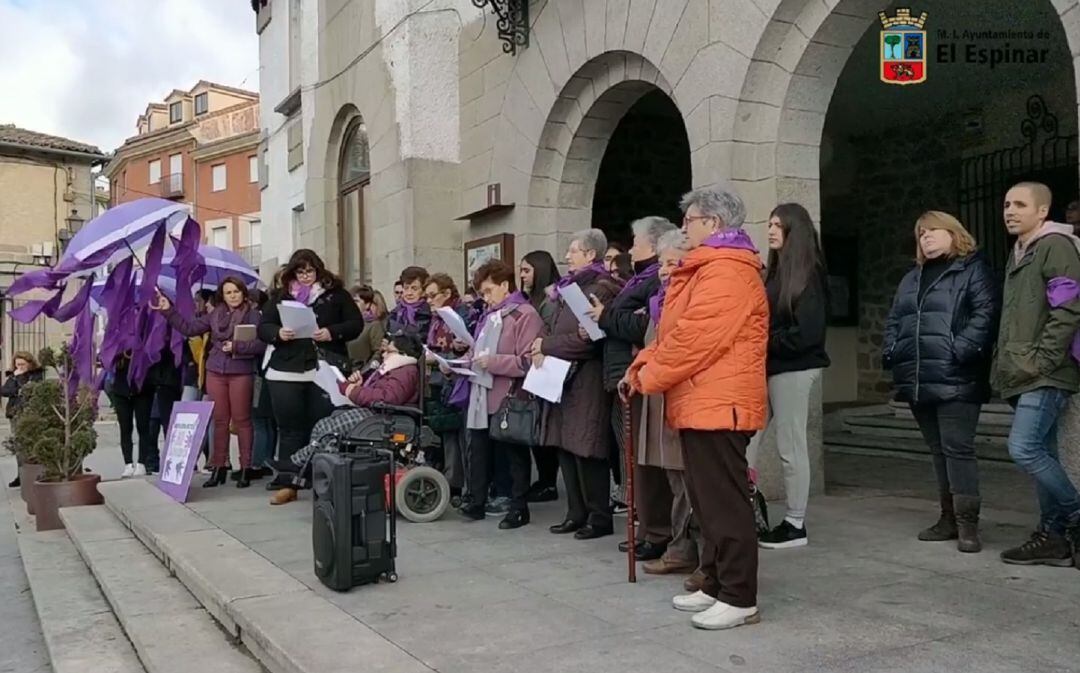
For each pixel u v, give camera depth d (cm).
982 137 855
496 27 807
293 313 558
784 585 363
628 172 966
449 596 364
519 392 481
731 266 310
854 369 1000
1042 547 385
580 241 462
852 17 518
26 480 757
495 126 820
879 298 977
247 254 4059
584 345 445
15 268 2238
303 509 573
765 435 557
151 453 805
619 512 539
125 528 587
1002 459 670
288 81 1339
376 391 527
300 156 1287
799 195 551
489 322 497
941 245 414
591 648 296
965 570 381
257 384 677
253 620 335
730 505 311
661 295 396
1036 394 372
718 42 562
